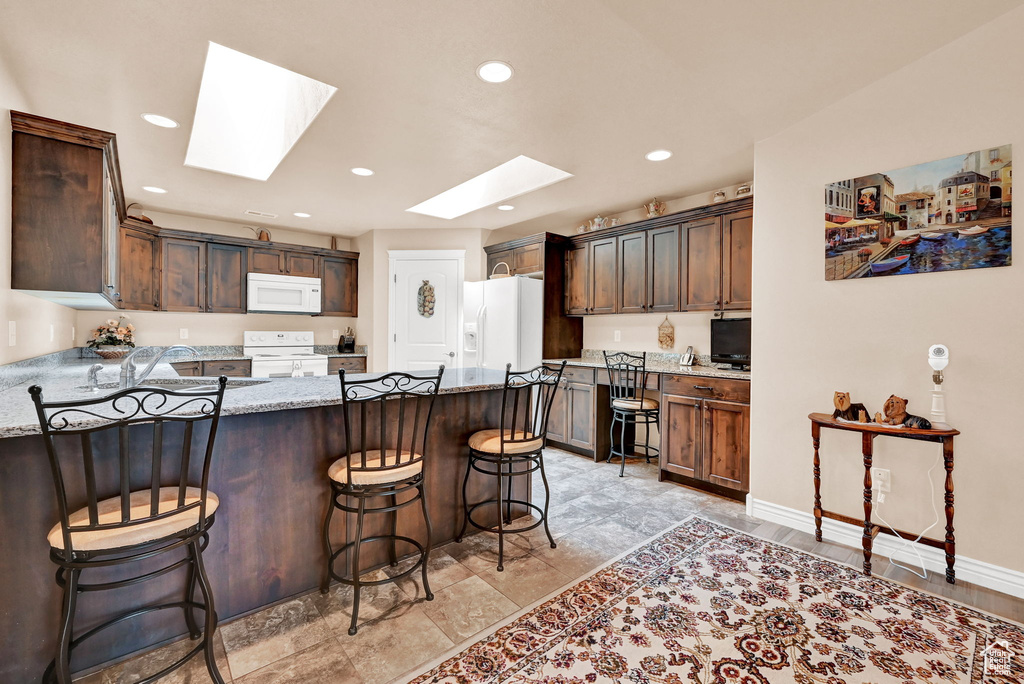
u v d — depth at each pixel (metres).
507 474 2.25
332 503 1.89
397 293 5.23
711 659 1.53
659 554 2.27
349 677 1.45
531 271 4.64
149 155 3.04
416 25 1.79
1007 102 1.85
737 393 2.98
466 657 1.54
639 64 2.05
